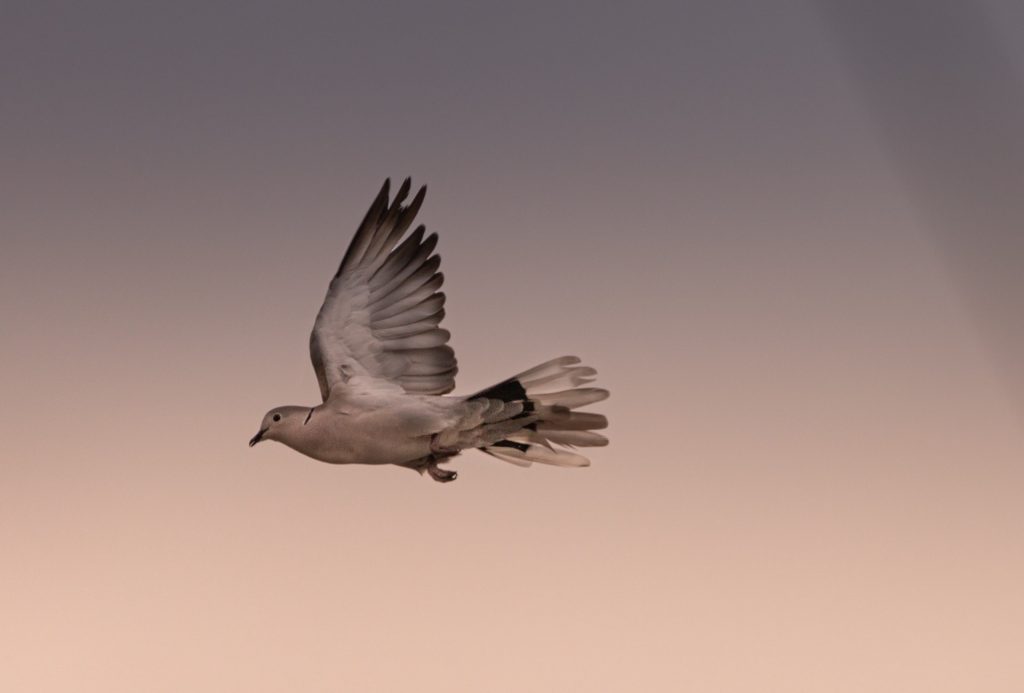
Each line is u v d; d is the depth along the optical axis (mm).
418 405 13812
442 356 14258
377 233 14367
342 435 13828
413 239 14367
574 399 14078
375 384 14039
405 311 14281
